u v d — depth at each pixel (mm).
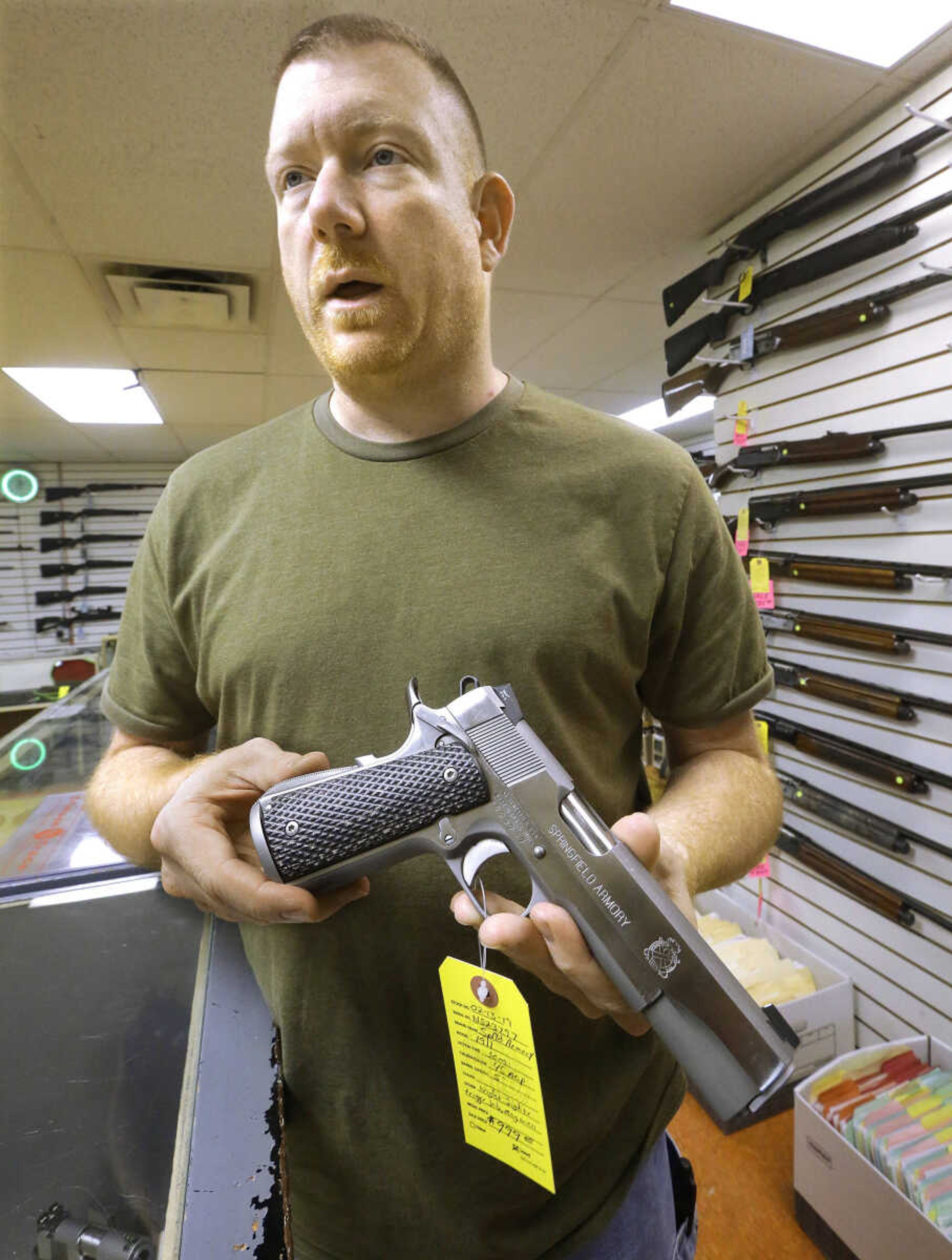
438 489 877
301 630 855
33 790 1728
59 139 1718
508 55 1536
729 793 942
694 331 2420
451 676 832
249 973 985
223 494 959
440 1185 873
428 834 710
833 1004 2088
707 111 1751
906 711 1896
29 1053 830
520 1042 630
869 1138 1591
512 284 2744
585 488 880
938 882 1868
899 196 1777
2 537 6258
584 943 649
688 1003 634
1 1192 646
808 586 2221
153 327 2898
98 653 6301
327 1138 891
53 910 1146
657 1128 992
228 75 1523
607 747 927
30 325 2854
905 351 1830
